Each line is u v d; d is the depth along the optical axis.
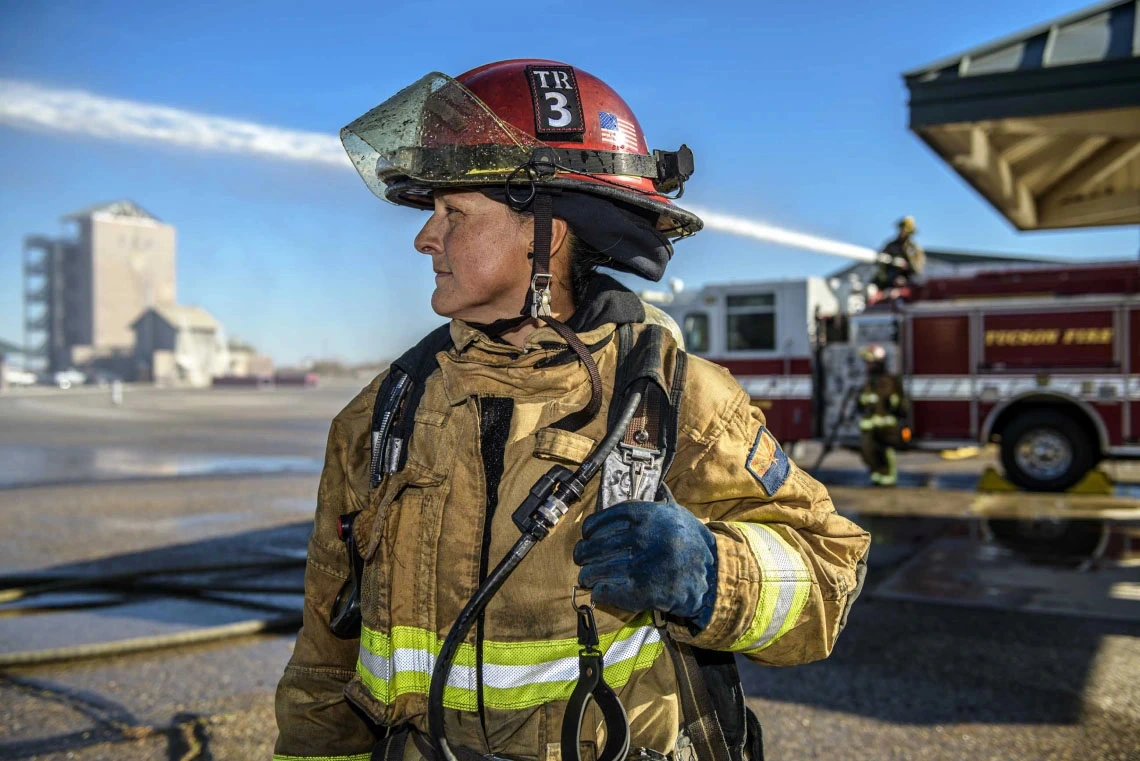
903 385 10.51
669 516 0.92
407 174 1.15
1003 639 4.71
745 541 0.99
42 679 3.98
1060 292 9.85
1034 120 6.49
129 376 89.38
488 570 1.05
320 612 1.27
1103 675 4.17
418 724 1.11
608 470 1.02
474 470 1.07
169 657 4.30
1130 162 8.69
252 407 31.23
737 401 1.11
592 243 1.16
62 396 45.31
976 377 10.16
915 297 10.59
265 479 11.18
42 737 3.38
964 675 4.19
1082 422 9.88
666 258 1.23
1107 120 6.43
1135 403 9.50
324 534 1.26
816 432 11.19
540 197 1.12
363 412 1.27
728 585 0.94
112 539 7.26
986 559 6.56
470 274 1.14
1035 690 4.00
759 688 4.05
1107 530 7.64
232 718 3.58
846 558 1.11
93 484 10.69
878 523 8.03
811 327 11.23
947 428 10.30
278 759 1.27
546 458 1.04
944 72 6.72
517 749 1.05
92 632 4.70
